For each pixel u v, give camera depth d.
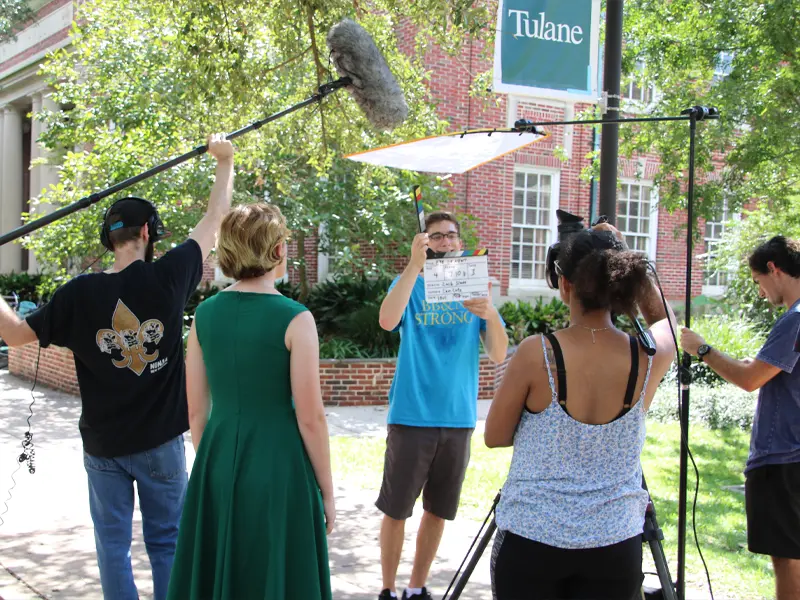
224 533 2.54
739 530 5.11
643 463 7.02
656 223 14.90
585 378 2.25
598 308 2.31
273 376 2.55
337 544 4.81
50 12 18.77
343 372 9.98
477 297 3.28
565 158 11.55
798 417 3.22
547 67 5.22
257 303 2.58
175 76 9.79
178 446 3.09
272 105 8.58
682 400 3.08
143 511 3.07
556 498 2.23
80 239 9.75
